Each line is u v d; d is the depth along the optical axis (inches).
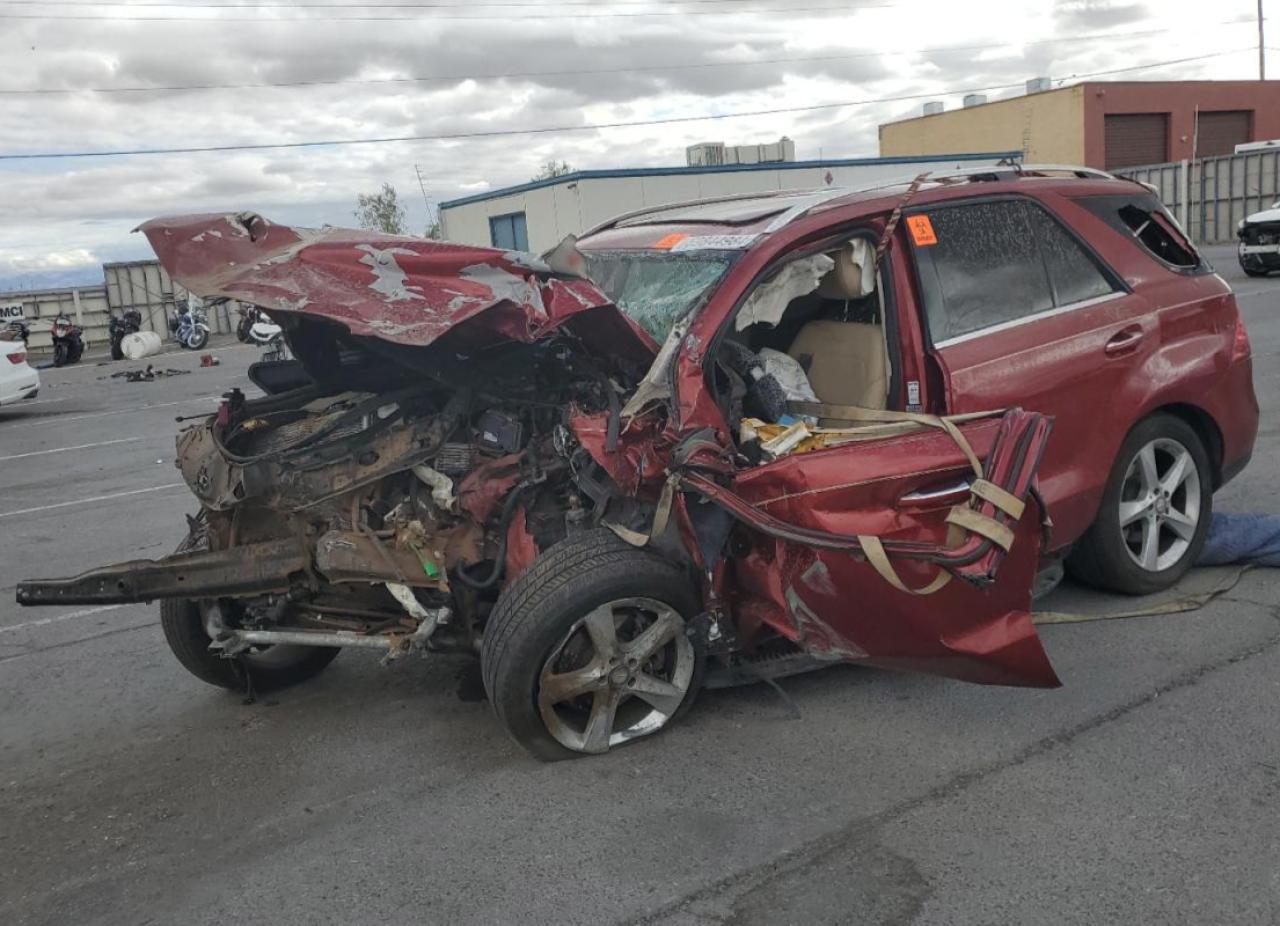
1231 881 117.3
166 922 122.6
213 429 166.7
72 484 387.2
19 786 158.6
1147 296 186.1
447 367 156.6
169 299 1375.5
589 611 142.8
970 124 1946.4
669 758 150.9
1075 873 120.3
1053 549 176.2
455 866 129.3
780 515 139.6
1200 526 201.3
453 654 160.9
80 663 207.3
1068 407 171.9
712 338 148.6
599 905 120.0
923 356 160.1
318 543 151.9
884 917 115.1
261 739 168.1
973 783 139.9
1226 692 159.9
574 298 148.3
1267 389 375.6
